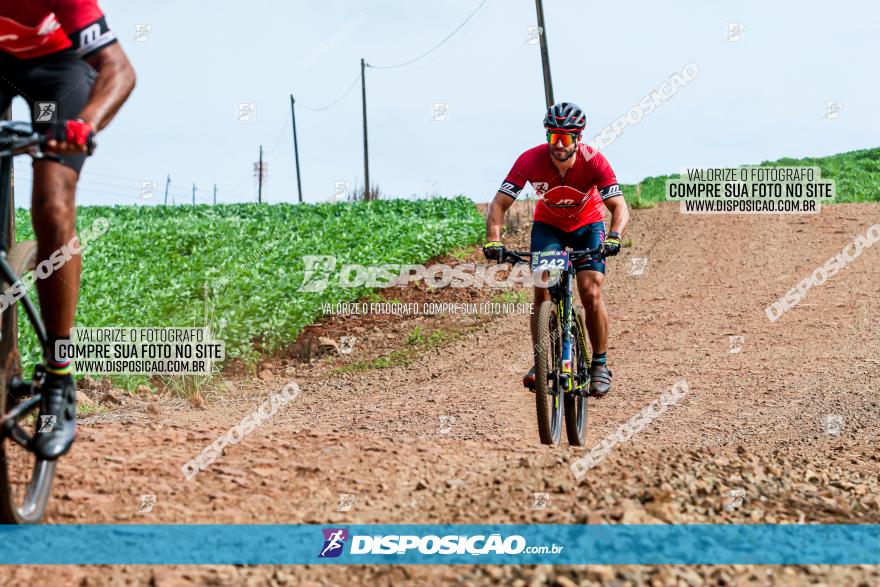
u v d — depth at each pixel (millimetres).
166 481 8172
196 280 32594
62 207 6293
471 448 10570
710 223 44219
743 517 7488
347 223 47844
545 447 10906
